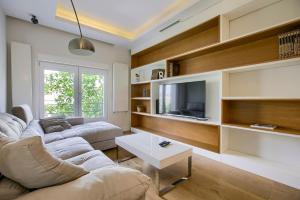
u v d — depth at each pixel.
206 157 2.53
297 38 1.72
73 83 3.63
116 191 0.80
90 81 3.88
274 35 2.02
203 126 2.94
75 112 3.66
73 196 0.70
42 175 0.73
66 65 3.52
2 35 2.48
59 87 3.45
